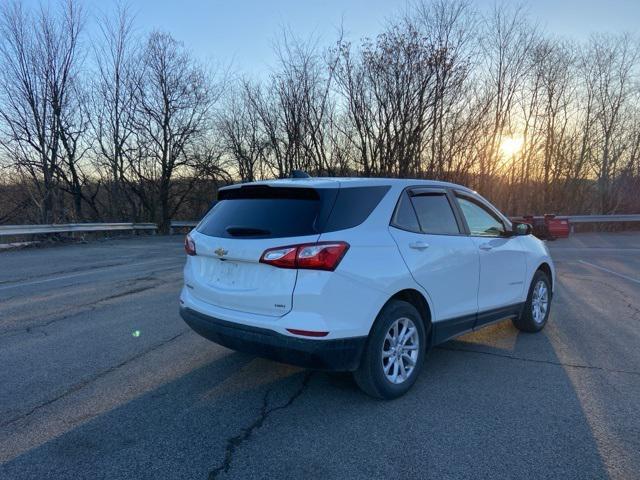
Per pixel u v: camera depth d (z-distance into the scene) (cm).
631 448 297
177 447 298
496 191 2331
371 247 346
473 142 2019
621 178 2455
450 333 425
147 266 1066
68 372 420
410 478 267
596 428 323
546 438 310
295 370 426
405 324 375
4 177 2144
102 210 2603
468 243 438
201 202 2844
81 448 296
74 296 730
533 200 2486
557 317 629
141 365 437
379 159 2036
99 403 358
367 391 361
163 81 2506
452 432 317
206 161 2698
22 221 2214
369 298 340
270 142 2497
